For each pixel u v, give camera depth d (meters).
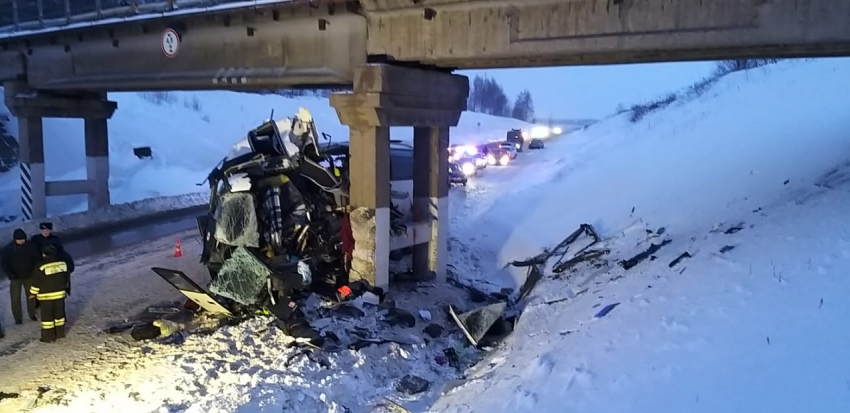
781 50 7.99
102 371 8.07
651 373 5.50
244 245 10.05
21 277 9.68
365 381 7.98
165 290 11.62
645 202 14.59
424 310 10.63
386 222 10.84
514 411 5.61
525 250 14.77
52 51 17.34
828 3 6.95
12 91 18.30
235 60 12.88
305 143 11.15
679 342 5.99
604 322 7.39
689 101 25.67
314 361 8.30
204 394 7.39
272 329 9.33
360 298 10.34
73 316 10.23
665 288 7.93
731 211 11.58
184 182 28.61
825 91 17.78
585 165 20.67
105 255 14.44
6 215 21.56
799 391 4.41
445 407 6.50
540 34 9.01
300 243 10.78
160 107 38.81
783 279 6.71
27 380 7.82
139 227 18.34
